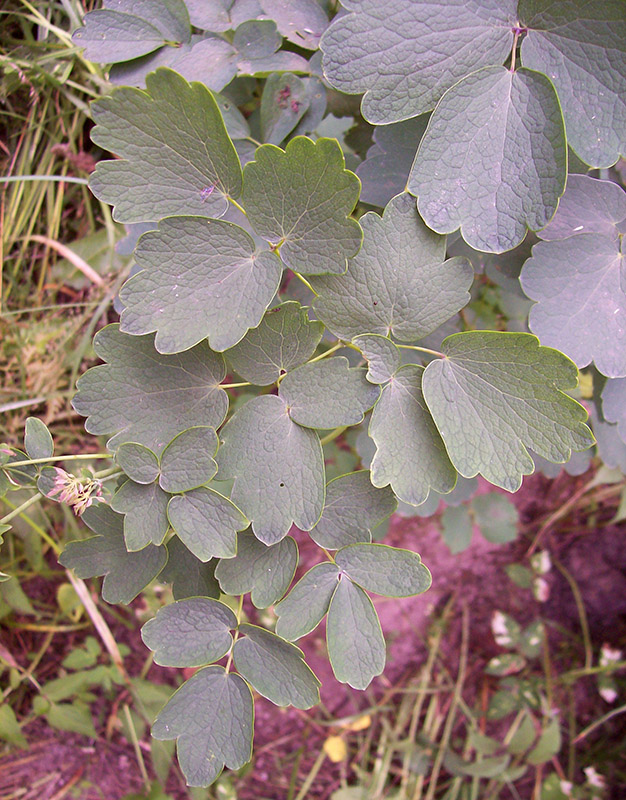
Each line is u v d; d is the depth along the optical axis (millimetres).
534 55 180
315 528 199
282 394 190
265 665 192
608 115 179
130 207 180
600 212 200
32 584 358
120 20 212
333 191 171
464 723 426
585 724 434
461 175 179
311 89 223
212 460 183
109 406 190
